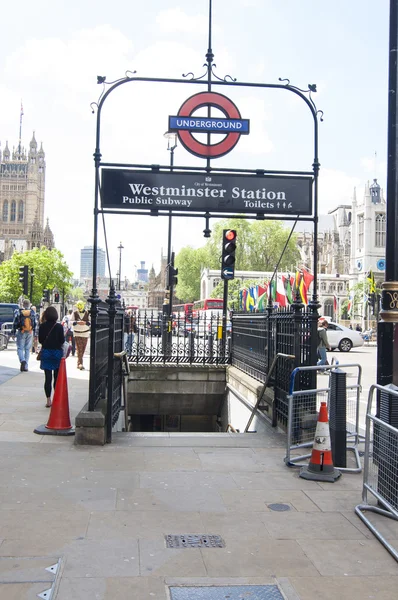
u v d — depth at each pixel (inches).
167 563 141.9
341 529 168.2
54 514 173.5
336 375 240.1
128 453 253.8
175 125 286.8
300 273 1040.2
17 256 2834.6
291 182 292.2
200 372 498.3
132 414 504.1
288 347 307.0
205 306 1831.9
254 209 289.6
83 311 605.0
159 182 285.3
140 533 160.7
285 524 171.3
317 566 142.9
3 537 154.6
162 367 493.4
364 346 1494.8
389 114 225.0
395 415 193.8
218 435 304.3
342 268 4805.6
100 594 125.1
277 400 325.7
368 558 148.6
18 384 462.6
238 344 473.4
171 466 234.5
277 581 133.9
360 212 3991.1
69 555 144.3
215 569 139.4
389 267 222.7
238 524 170.2
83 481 208.7
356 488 210.7
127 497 191.9
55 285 2915.8
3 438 273.0
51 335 351.9
